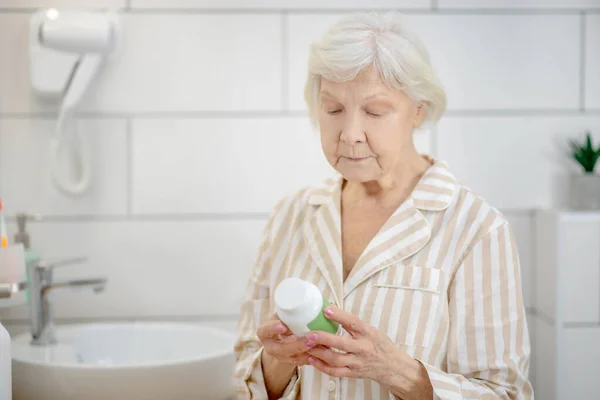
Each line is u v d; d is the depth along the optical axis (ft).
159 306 6.20
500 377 3.46
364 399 3.58
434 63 6.24
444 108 3.72
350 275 3.67
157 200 6.15
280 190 6.20
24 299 5.50
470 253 3.60
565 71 6.30
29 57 5.99
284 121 6.17
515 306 3.54
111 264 6.16
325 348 3.29
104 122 6.09
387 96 3.47
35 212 6.10
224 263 6.21
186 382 4.79
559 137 6.32
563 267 5.85
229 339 5.51
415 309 3.57
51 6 6.00
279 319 3.39
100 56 5.85
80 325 5.78
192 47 6.10
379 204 3.86
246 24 6.11
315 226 3.93
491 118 6.28
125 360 5.76
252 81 6.14
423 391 3.38
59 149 5.98
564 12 6.26
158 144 6.13
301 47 6.14
